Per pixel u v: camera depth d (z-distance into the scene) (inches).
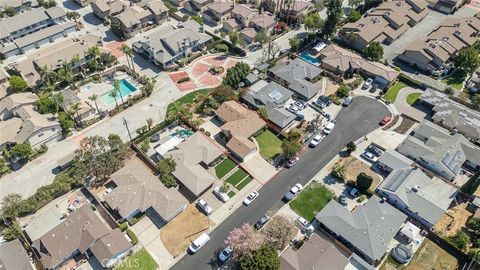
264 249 3270.2
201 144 4404.5
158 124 4749.0
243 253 3292.3
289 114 4805.6
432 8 7160.4
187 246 3627.0
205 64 5802.2
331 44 5974.4
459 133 4623.5
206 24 6658.5
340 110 5019.7
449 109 4830.2
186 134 4699.8
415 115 4955.7
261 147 4547.2
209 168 4320.9
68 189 4018.2
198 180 4008.4
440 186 3993.6
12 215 3710.6
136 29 6382.9
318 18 6240.2
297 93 5226.4
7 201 3759.8
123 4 6801.2
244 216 3868.1
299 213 3882.9
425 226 3732.8
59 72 5137.8
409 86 5423.2
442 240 3590.1
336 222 3644.2
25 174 4269.2
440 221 3794.3
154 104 5128.0
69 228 3585.1
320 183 4156.0
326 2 6909.5
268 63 5689.0
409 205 3786.9
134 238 3627.0
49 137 4557.1
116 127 4805.6
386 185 4001.0
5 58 5944.9
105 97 5236.2
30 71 5354.3
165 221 3801.7
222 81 5364.2
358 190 4057.6
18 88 5118.1
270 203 3978.8
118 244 3476.9
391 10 6574.8
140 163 4276.6
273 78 5531.5
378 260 3447.3
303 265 3319.4
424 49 5674.2
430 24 6707.7
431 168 4254.4
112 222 3737.7
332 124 4758.9
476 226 3609.7
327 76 5561.0
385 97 5231.3
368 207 3774.6
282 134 4670.3
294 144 4271.7
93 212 3742.6
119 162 4217.5
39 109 4820.4
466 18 6397.6
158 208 3779.5
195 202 3978.8
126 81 5482.3
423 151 4308.6
